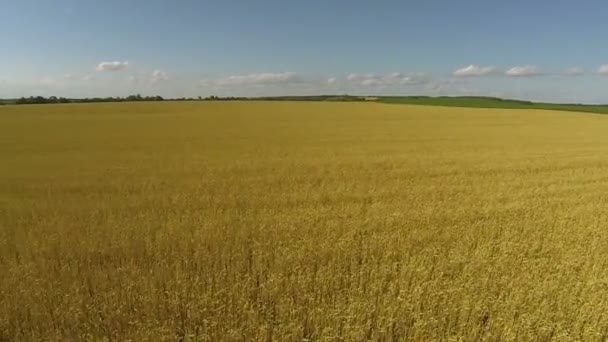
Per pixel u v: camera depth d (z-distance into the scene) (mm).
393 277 5539
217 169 15555
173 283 5215
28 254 6395
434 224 8172
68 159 18281
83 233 7414
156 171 15109
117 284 5324
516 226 8016
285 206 9875
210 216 8648
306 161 17625
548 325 4430
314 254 6293
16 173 14711
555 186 12516
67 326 4480
